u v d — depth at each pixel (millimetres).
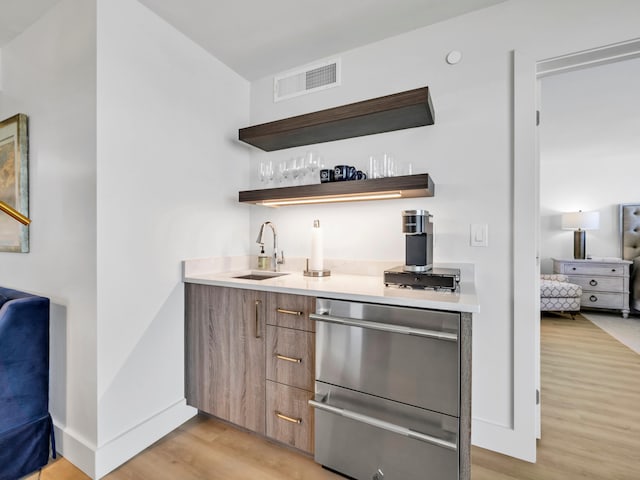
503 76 1598
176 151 1807
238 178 2277
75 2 1506
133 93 1572
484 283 1634
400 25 1769
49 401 1628
